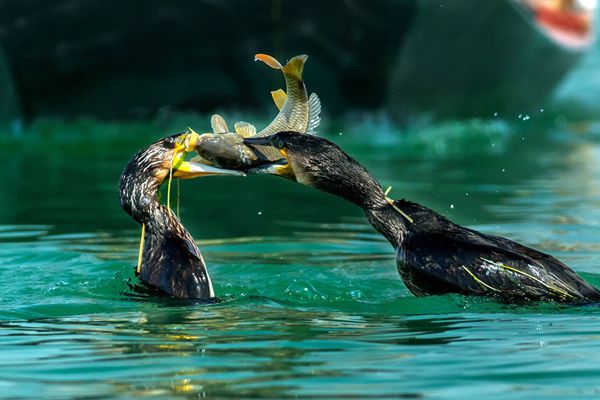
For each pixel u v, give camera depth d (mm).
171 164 9586
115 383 6699
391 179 18516
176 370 6965
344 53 23750
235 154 9406
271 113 24125
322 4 23219
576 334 7922
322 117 24484
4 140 24453
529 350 7441
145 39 23625
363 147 23359
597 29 43938
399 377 6762
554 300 8953
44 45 23750
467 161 21297
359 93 24359
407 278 9531
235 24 23359
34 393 6531
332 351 7453
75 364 7176
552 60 28172
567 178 18797
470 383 6633
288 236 13602
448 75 25375
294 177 9672
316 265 11562
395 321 8508
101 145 23859
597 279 10594
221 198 17000
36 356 7418
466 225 14203
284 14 23266
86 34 23656
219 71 23969
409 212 9664
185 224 14539
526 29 25891
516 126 27859
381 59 23844
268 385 6598
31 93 24453
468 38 24734
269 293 9961
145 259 9562
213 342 7750
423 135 24906
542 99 29938
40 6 23391
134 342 7789
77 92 24453
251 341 7781
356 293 9977
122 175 9734
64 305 9188
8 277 10633
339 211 15766
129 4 23266
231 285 10250
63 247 12617
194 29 23453
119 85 24312
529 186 17828
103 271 11016
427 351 7441
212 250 12609
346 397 6348
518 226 14125
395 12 23266
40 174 19500
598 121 28828
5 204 16062
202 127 24625
